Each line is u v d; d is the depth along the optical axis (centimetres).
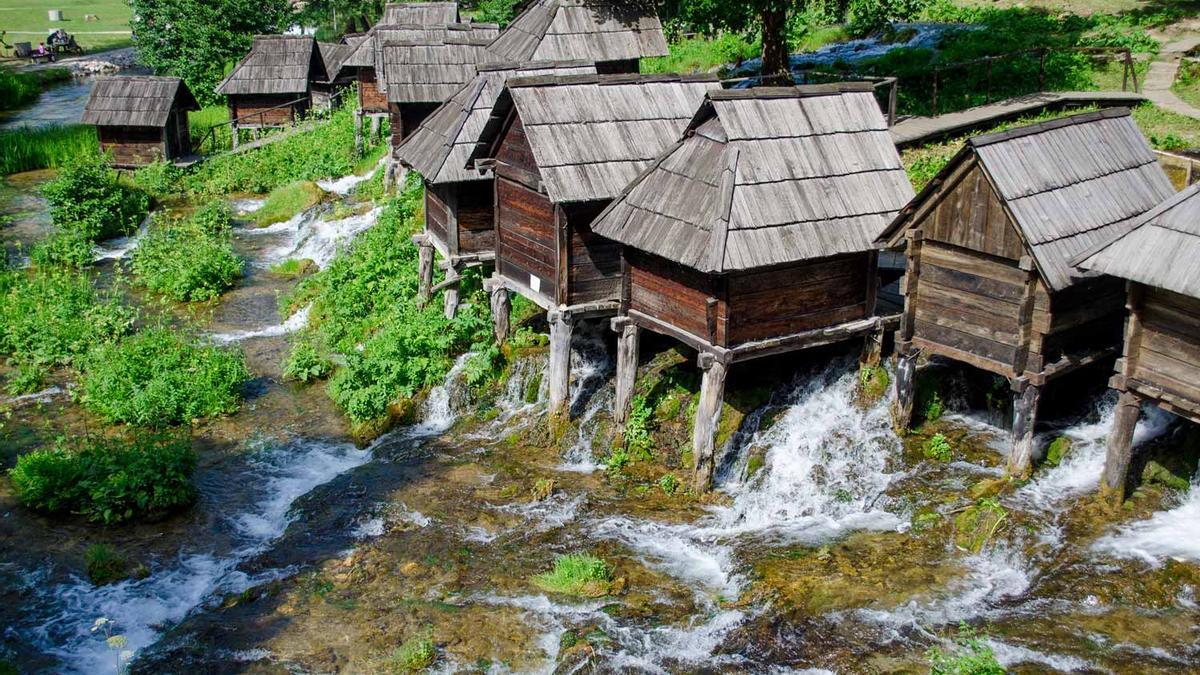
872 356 1727
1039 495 1491
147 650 1390
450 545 1584
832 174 1589
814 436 1675
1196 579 1297
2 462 1936
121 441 2023
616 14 2798
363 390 2092
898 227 1545
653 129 1769
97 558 1614
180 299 2759
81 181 3372
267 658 1346
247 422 2100
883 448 1638
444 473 1817
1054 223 1398
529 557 1537
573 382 1966
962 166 1430
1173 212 1284
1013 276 1430
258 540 1689
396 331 2203
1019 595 1327
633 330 1727
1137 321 1370
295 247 3183
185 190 3812
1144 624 1252
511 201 1916
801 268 1584
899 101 2853
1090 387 1703
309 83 4391
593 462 1809
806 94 1633
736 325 1556
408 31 3578
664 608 1383
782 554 1456
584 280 1808
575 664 1277
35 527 1723
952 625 1279
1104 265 1315
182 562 1631
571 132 1714
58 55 7219
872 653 1243
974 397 1753
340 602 1462
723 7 2550
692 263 1474
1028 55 3016
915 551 1435
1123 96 2584
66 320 2512
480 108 2134
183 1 5466
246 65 4309
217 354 2277
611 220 1631
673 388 1845
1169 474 1486
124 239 3341
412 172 3014
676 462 1752
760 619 1324
